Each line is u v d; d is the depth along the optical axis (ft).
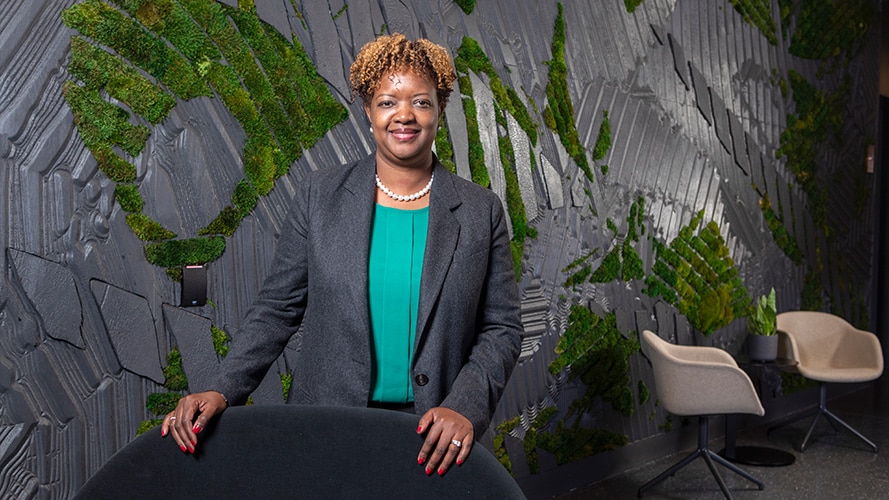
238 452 3.48
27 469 6.81
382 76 4.91
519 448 11.34
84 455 7.16
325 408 3.49
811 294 18.57
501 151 11.02
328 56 8.98
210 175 7.97
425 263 4.93
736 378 11.79
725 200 15.75
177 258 7.73
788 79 17.65
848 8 19.51
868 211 21.04
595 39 12.73
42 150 6.82
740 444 15.64
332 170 5.27
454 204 5.15
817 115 18.61
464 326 5.06
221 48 8.04
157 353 7.62
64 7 6.93
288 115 8.61
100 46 7.17
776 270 17.38
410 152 4.92
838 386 20.40
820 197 18.89
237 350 5.04
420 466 3.44
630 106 13.42
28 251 6.77
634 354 13.56
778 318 16.70
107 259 7.26
